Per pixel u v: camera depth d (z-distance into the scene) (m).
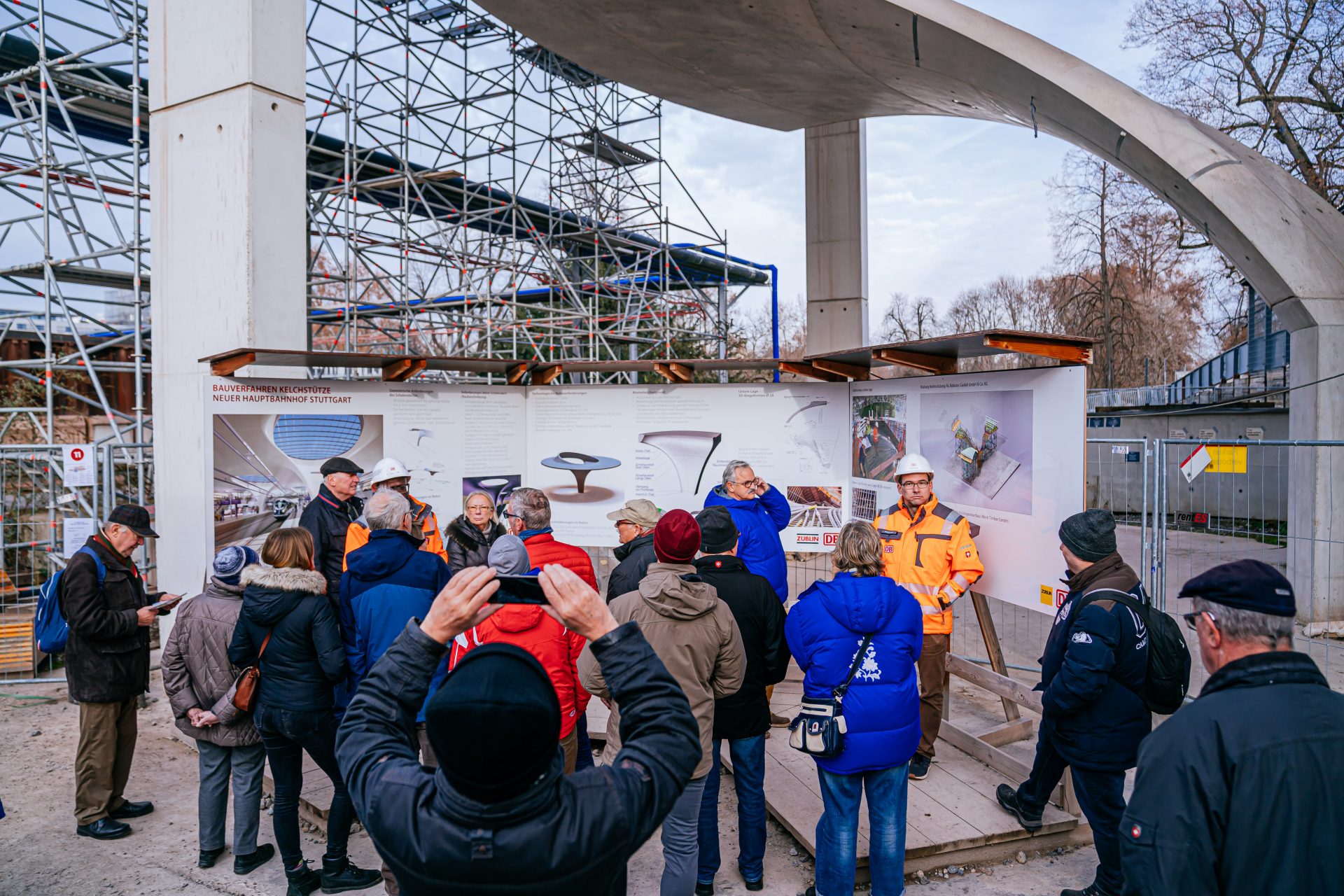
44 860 3.91
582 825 1.28
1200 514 13.71
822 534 5.84
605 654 1.53
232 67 5.61
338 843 3.57
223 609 3.63
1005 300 45.19
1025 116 8.55
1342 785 1.55
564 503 6.39
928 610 4.23
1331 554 7.89
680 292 16.98
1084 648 3.00
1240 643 1.72
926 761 4.31
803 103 11.12
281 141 5.79
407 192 12.54
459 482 6.12
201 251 5.77
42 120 8.63
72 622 3.98
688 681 2.93
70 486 6.73
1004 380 4.29
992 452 4.39
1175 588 9.70
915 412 5.03
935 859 3.65
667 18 8.29
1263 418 14.77
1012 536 4.25
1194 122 8.41
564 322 14.75
